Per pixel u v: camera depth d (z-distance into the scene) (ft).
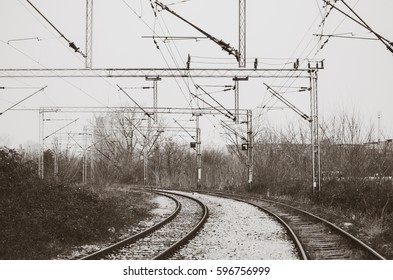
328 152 173.06
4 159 79.56
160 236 76.69
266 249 62.64
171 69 115.65
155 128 239.71
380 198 108.58
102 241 72.69
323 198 130.62
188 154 309.22
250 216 107.96
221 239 72.28
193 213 117.70
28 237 61.98
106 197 110.63
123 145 301.02
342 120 162.61
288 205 132.98
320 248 62.95
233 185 231.09
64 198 85.05
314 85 135.33
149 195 176.76
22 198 73.97
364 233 77.97
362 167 132.36
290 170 199.62
